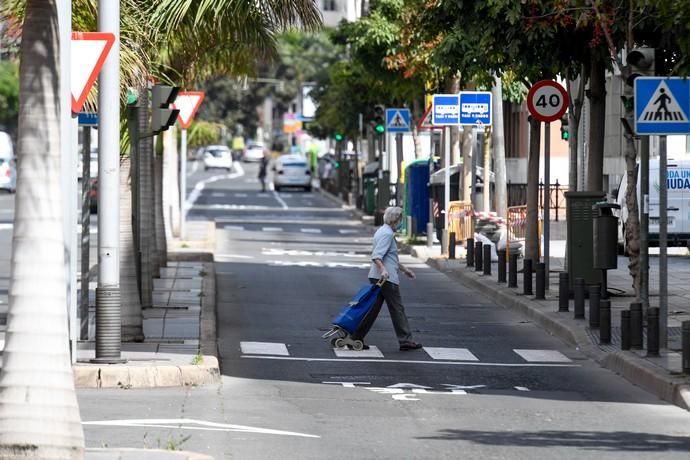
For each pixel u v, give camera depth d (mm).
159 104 37688
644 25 41406
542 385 31531
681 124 32719
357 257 75062
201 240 82938
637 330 34812
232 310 47781
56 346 17094
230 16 38812
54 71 17453
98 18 30797
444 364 35188
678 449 22812
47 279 17109
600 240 43594
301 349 37938
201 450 21766
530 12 44156
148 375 29656
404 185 92125
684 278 55906
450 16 48750
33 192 17156
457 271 61938
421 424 25453
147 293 45156
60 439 17000
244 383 31016
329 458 21484
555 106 48531
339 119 138125
